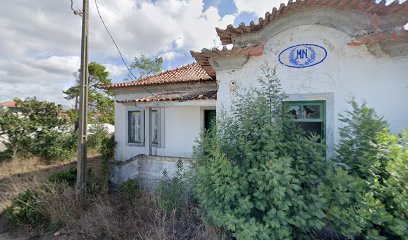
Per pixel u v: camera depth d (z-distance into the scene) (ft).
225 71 16.75
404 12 12.46
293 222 9.75
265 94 13.70
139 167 22.20
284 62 15.25
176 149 30.50
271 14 14.42
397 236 9.64
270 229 9.89
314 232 11.17
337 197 9.68
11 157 34.14
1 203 19.62
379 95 13.34
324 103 14.80
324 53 14.38
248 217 10.46
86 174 21.80
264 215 10.42
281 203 9.68
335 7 13.57
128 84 32.24
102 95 72.33
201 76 29.48
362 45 13.61
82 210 17.53
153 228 13.78
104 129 50.01
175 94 27.02
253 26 15.15
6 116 34.68
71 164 36.94
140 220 15.37
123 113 33.81
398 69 12.99
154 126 32.24
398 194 9.19
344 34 13.96
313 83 14.65
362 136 10.57
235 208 10.70
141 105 23.66
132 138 33.81
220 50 15.37
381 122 10.49
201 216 13.58
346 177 9.59
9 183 23.86
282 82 15.31
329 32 14.25
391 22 13.00
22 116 37.17
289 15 14.70
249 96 14.47
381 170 10.31
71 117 45.93
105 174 24.39
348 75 13.92
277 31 15.19
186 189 16.72
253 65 15.98
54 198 17.69
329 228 11.89
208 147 13.44
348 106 13.84
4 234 16.03
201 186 11.41
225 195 10.37
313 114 15.19
